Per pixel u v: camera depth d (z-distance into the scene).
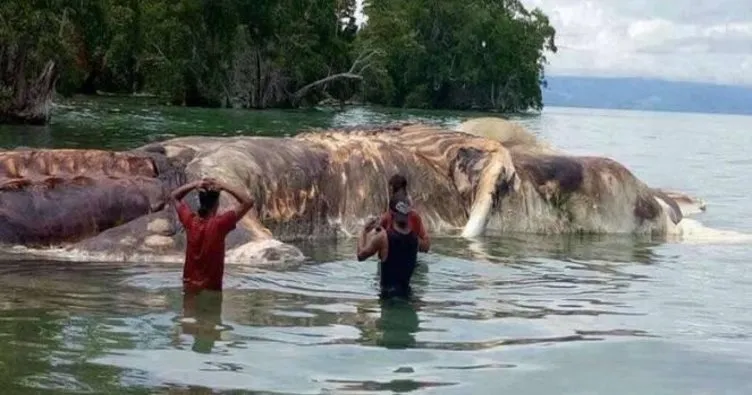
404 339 7.37
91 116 40.44
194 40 64.44
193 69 64.25
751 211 18.44
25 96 33.78
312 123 44.75
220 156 12.02
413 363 6.67
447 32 98.69
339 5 85.38
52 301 8.20
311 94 76.06
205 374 6.19
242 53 66.69
